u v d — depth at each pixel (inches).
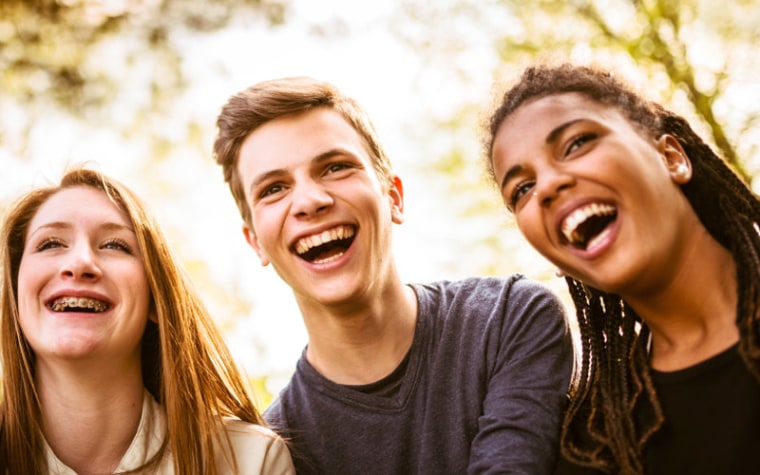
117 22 257.0
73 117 260.2
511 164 74.2
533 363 87.0
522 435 82.1
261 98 91.1
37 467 85.8
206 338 94.7
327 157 89.3
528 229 73.4
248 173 91.3
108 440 87.7
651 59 225.8
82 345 82.8
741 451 64.8
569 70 76.8
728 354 67.2
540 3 249.3
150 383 94.0
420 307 93.5
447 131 277.3
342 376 92.2
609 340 78.5
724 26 227.3
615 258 69.1
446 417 88.7
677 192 71.6
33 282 84.8
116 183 90.2
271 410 96.6
